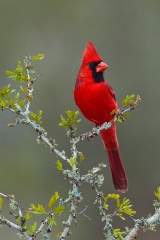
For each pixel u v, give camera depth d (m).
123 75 14.63
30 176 13.45
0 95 5.81
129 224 13.57
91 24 14.98
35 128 5.71
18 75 5.86
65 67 14.61
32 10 14.97
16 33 14.78
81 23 15.00
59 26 14.96
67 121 5.69
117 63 14.75
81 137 5.76
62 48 14.81
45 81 14.41
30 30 14.88
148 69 14.61
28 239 5.21
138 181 14.20
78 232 13.23
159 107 14.37
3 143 13.79
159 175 14.13
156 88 14.49
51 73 14.50
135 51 14.77
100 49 14.87
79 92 7.30
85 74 7.25
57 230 11.95
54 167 13.61
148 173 14.19
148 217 5.62
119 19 14.96
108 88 7.27
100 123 7.49
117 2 15.02
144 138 14.29
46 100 14.30
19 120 5.74
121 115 5.94
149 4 14.92
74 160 5.43
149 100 14.45
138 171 14.22
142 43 14.80
